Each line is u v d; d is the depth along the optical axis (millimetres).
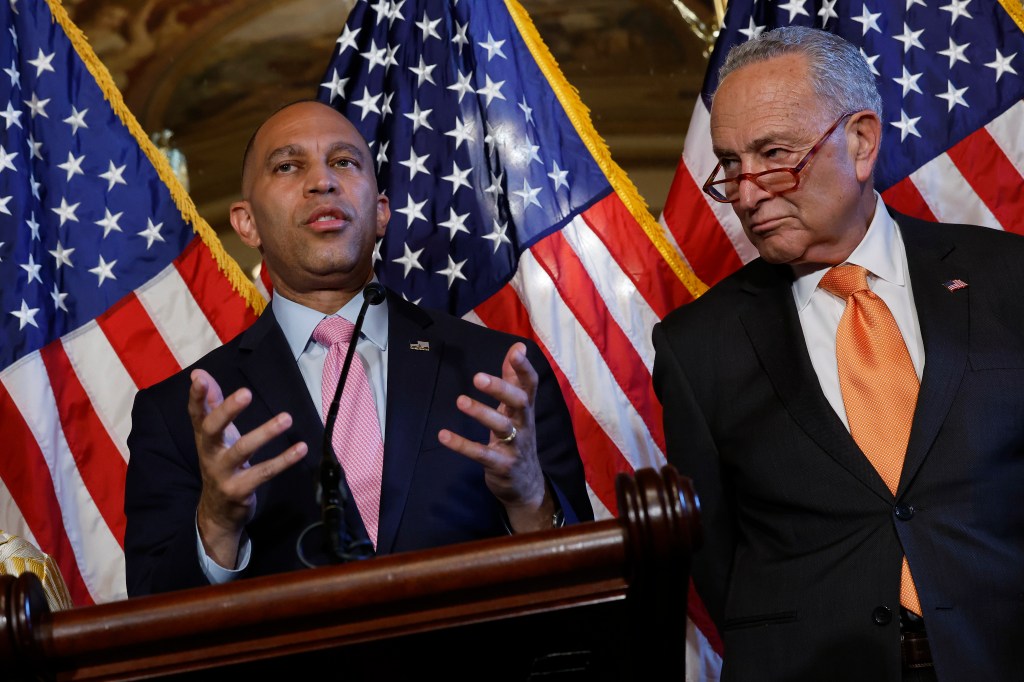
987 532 1865
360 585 1143
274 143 2209
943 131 2777
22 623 1118
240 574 1691
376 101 2973
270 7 4047
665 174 4008
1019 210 2729
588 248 2859
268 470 1448
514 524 1680
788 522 1991
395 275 2883
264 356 2049
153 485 1974
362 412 1977
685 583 1184
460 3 2984
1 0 2941
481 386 1492
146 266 2887
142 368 2828
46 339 2814
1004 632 1809
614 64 4023
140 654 1158
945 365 1935
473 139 2936
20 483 2732
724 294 2230
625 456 2779
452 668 1193
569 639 1198
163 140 4027
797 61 2096
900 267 2102
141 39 4016
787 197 2051
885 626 1836
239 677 1168
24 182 2850
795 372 2039
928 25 2834
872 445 1954
